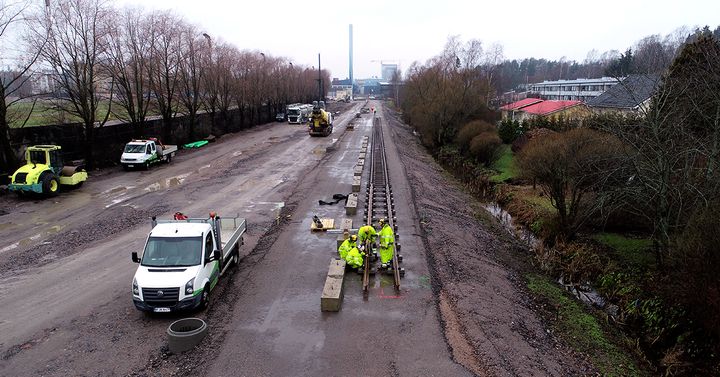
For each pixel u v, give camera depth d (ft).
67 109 110.93
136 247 57.31
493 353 35.91
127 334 37.32
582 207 66.54
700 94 49.16
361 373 32.37
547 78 579.48
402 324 39.09
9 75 101.14
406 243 58.90
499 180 106.32
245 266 51.11
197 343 35.50
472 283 48.73
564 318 46.06
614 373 37.27
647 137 48.96
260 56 245.65
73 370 32.76
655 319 44.11
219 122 191.72
